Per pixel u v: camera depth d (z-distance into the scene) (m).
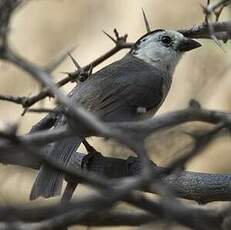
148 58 13.92
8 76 16.62
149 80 13.14
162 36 14.09
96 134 5.71
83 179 5.20
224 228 5.62
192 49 14.07
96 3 18.11
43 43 17.55
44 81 5.60
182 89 15.72
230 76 15.98
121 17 17.86
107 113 11.84
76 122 5.70
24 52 17.41
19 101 8.47
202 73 11.68
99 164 10.50
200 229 5.03
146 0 17.94
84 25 17.84
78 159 10.83
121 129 5.77
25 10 17.73
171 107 15.87
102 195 4.93
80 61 17.25
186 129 6.75
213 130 5.60
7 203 5.41
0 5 5.48
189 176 8.98
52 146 10.18
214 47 14.90
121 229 13.02
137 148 5.37
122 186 4.96
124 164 10.39
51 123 10.08
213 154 16.25
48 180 9.12
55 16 17.98
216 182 8.91
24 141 5.38
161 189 4.93
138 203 5.12
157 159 7.47
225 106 15.98
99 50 17.44
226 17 13.27
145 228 6.38
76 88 12.28
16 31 17.56
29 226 5.21
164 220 5.12
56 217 5.16
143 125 5.75
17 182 12.14
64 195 7.90
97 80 12.46
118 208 9.67
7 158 7.88
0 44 5.38
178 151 6.18
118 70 13.09
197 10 17.56
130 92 12.58
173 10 17.73
